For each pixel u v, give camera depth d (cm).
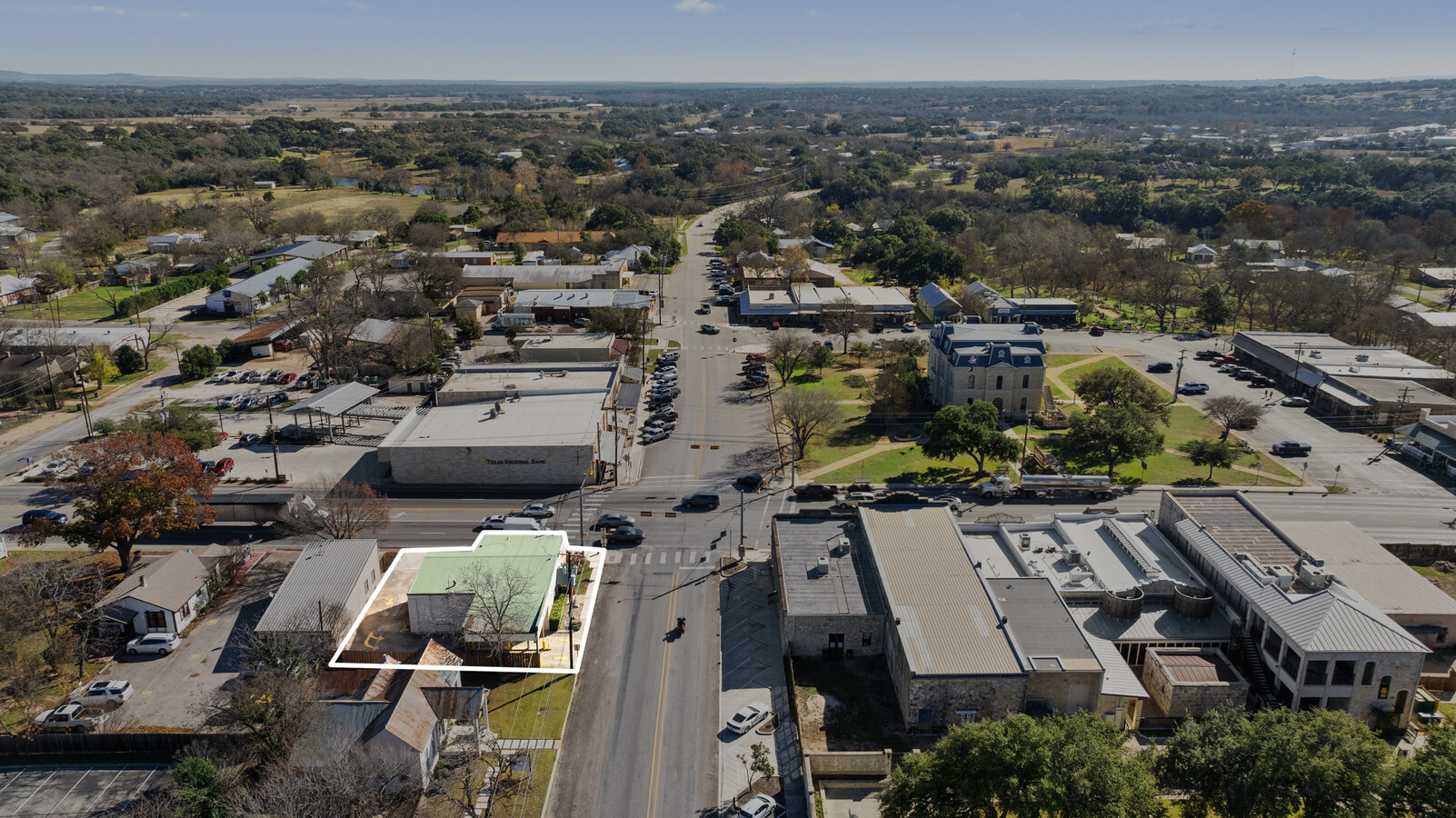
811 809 6562
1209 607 8856
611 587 9800
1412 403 14762
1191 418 15362
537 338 18200
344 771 6262
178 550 10212
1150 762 6612
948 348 15475
